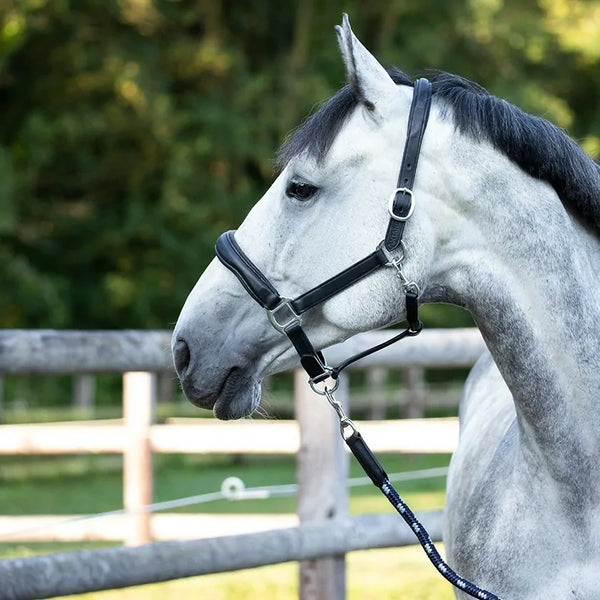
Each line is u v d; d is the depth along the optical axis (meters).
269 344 4.45
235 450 9.45
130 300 29.03
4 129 29.91
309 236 4.31
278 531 7.00
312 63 30.55
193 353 4.45
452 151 4.23
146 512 9.62
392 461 20.28
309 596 7.56
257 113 29.41
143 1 27.89
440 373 32.19
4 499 15.59
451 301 4.42
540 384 4.18
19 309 28.28
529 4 31.55
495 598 4.12
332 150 4.27
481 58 30.81
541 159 4.21
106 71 28.31
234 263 4.40
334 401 4.49
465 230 4.26
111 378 28.41
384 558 11.82
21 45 28.05
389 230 4.20
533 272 4.20
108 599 9.70
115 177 29.98
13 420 21.31
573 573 4.09
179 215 28.73
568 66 31.64
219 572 6.59
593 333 4.18
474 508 4.60
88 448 9.74
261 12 30.91
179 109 29.19
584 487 4.09
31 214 29.44
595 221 4.30
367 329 4.33
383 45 30.17
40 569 5.70
